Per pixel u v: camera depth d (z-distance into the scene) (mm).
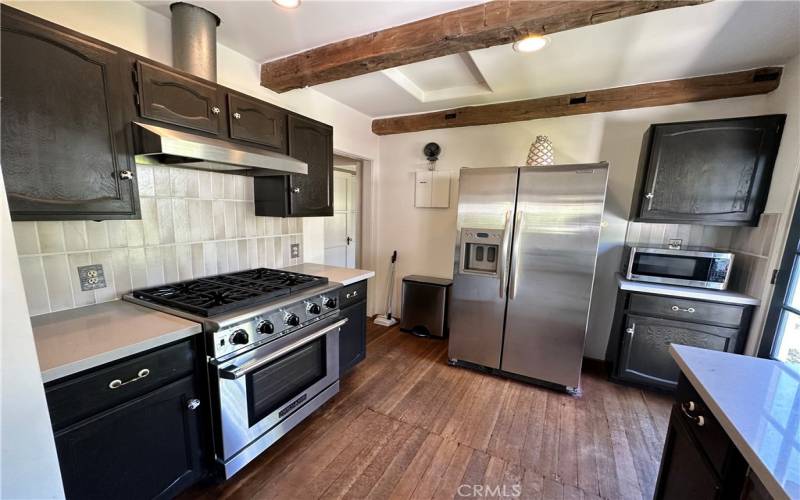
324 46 1971
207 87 1638
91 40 1228
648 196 2330
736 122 2066
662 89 2379
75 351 1082
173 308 1498
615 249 2787
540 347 2441
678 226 2607
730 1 1438
